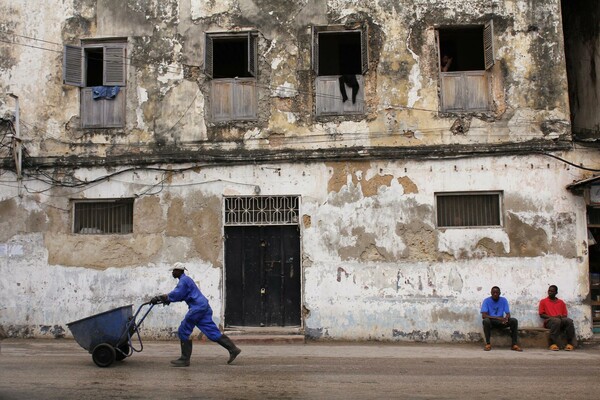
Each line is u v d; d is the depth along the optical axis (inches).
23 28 541.3
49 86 534.6
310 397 301.6
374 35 519.2
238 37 531.5
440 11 516.4
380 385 330.0
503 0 513.7
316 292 502.3
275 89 519.8
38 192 526.6
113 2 536.1
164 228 516.1
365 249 502.9
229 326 510.9
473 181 502.0
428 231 500.7
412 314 495.5
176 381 334.3
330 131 512.7
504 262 494.6
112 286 514.6
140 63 530.3
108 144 525.3
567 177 496.7
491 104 508.7
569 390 320.5
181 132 522.0
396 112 510.9
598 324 509.7
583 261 491.5
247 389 317.1
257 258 515.2
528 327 484.7
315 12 522.9
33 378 339.6
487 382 339.6
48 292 518.0
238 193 513.7
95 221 530.0
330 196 508.7
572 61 575.5
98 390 311.6
